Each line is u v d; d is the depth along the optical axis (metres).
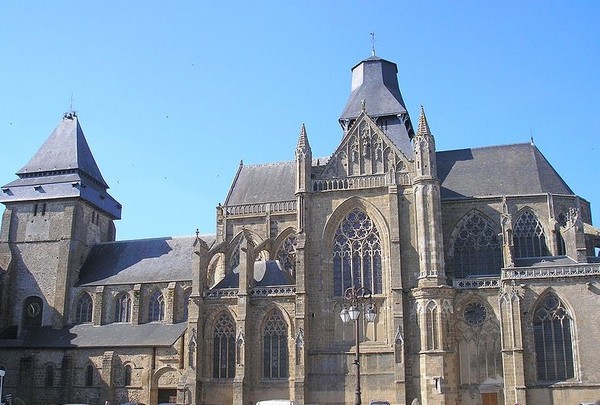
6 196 114.56
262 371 81.44
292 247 93.06
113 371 96.62
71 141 119.12
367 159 86.44
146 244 113.62
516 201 87.25
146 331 100.25
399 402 75.12
